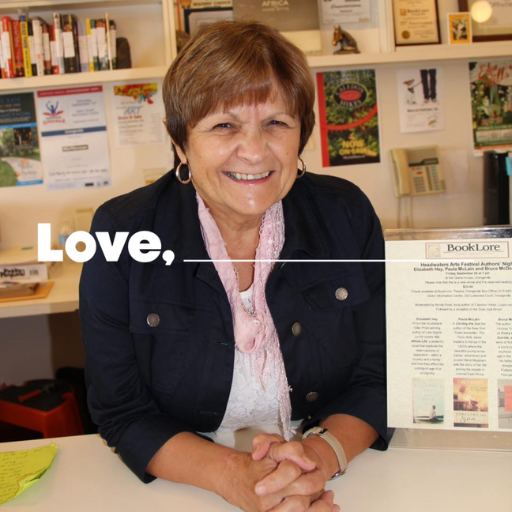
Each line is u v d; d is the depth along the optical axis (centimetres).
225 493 71
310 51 190
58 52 173
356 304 93
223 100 73
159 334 85
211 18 189
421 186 201
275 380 90
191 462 75
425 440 80
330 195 100
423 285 75
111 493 74
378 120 203
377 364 92
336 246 95
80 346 215
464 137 206
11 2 176
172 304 86
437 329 75
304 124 84
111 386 85
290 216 93
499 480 73
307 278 92
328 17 192
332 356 92
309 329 91
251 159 75
